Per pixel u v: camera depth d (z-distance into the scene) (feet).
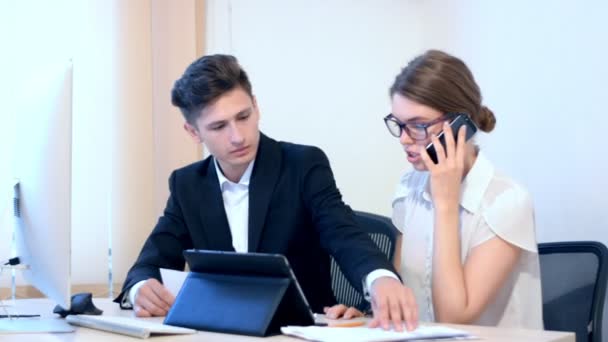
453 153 5.97
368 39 11.27
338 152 11.24
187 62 10.28
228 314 4.69
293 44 11.18
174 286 5.98
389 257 7.22
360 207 11.22
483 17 10.11
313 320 4.78
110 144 9.76
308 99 11.19
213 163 7.02
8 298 9.04
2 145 9.07
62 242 5.05
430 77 5.99
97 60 9.73
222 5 10.83
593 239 8.54
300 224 6.66
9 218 5.86
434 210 6.06
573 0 8.80
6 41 9.27
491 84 9.98
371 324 4.70
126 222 9.80
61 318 5.81
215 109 6.30
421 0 11.23
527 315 6.30
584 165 8.67
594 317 6.39
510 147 9.67
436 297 5.92
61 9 9.57
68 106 4.99
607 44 8.38
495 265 6.02
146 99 9.90
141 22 9.92
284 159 6.84
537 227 9.27
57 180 5.04
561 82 8.96
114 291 9.74
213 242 6.79
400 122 6.13
